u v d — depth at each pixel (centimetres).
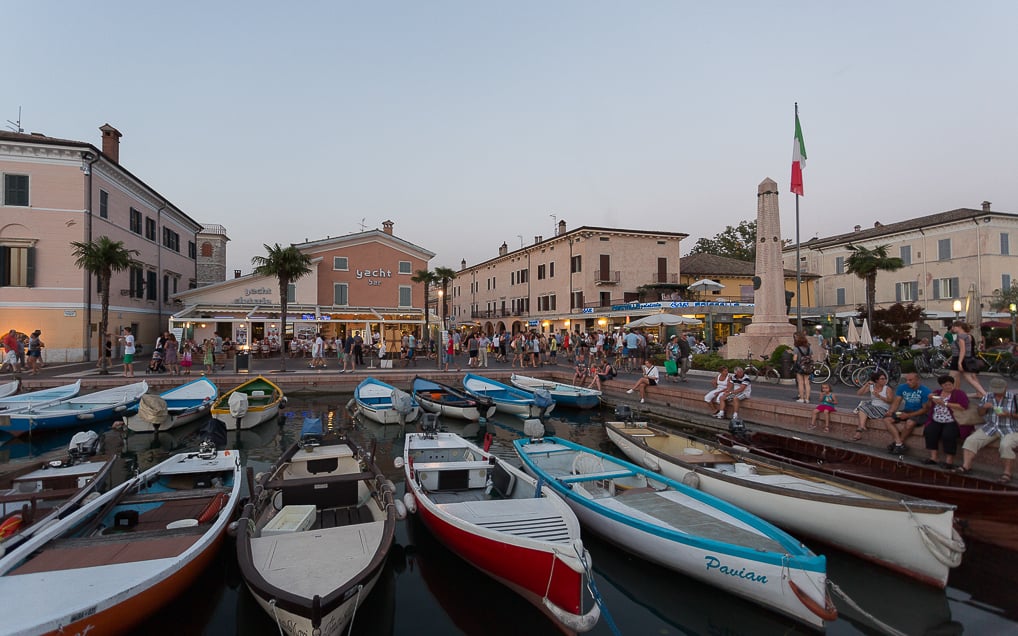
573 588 534
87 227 2748
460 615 617
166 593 533
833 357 2048
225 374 2253
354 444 988
